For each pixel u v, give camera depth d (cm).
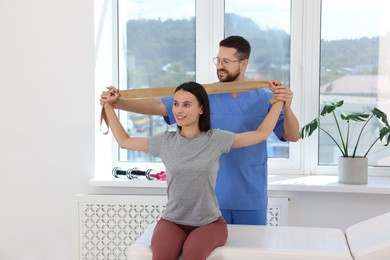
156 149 243
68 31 343
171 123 276
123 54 367
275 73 356
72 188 350
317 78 349
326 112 318
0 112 352
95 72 344
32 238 356
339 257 219
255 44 356
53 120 348
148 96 271
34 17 346
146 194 344
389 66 345
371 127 349
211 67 356
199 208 233
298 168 355
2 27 348
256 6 354
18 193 354
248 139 242
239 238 240
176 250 223
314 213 331
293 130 264
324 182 328
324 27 350
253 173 266
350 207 329
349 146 352
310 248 226
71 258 353
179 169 231
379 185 319
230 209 267
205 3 354
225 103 267
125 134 253
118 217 339
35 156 351
